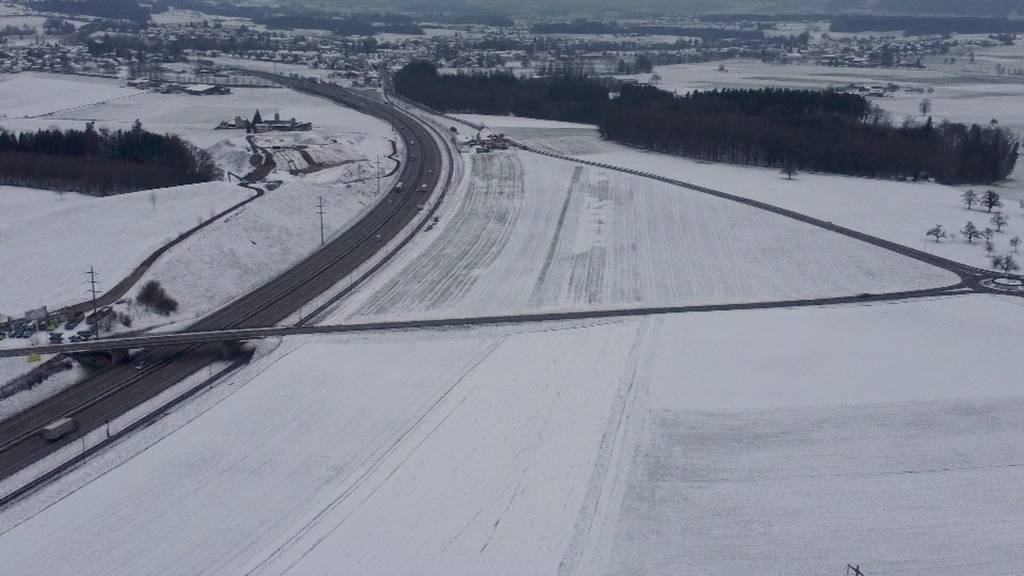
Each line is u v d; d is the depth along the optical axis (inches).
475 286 4215.1
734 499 2463.1
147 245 4234.7
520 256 4699.8
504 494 2465.6
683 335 3634.4
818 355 3432.6
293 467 2591.0
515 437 2785.4
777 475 2591.0
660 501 2449.6
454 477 2544.3
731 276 4404.5
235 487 2479.1
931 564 2175.2
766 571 2150.6
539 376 3233.3
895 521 2358.5
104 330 3467.0
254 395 3036.4
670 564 2175.2
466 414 2928.2
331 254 4699.8
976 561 2186.3
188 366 3307.1
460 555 2190.0
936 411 2974.9
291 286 4192.9
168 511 2361.0
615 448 2728.8
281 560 2156.7
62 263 4040.4
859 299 4074.8
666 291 4190.5
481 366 3307.1
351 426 2844.5
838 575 2133.4
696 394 3105.3
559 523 2337.6
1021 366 3326.8
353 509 2378.2
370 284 4232.3
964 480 2561.5
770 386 3164.4
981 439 2795.3
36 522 2306.8
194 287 3964.1
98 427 2815.0
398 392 3078.2
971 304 3991.1
